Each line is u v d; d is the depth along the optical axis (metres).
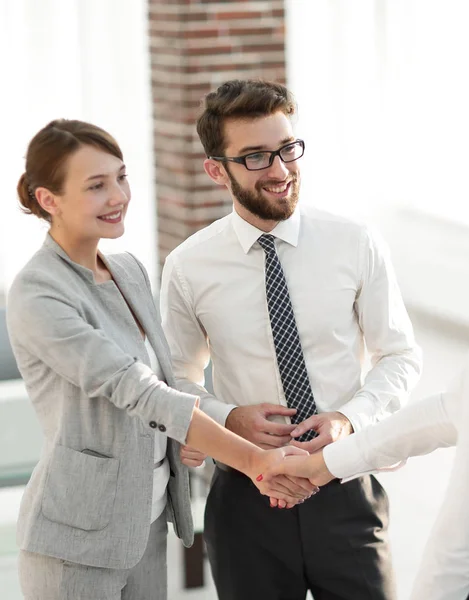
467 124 9.04
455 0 9.07
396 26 9.59
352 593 3.07
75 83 9.72
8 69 9.59
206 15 7.21
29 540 2.70
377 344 3.16
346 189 10.02
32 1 9.54
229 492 3.10
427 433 2.56
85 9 9.64
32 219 9.71
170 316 3.19
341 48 9.80
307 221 3.12
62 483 2.71
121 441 2.73
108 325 2.79
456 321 8.32
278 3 7.30
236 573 3.11
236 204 3.06
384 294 3.11
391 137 9.80
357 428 3.00
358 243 3.08
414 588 2.43
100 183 2.68
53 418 2.77
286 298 3.05
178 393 2.73
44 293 2.67
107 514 2.71
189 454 2.93
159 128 7.70
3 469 4.16
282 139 2.91
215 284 3.11
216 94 2.98
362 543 3.05
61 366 2.68
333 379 3.08
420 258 9.05
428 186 9.45
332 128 9.96
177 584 4.56
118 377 2.65
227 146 2.95
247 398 3.12
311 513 3.02
